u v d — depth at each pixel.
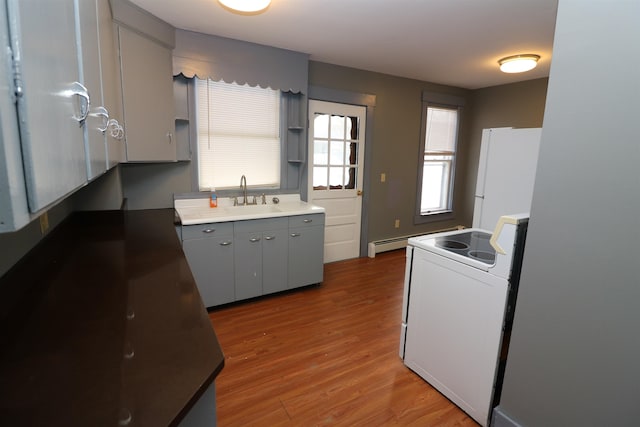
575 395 1.36
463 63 3.61
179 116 2.92
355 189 4.23
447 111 4.96
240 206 3.27
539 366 1.48
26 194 0.40
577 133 1.28
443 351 1.90
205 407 0.87
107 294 1.13
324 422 1.71
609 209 1.21
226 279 2.82
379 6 2.24
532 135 2.13
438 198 5.25
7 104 0.36
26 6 0.40
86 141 0.77
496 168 2.35
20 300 1.07
